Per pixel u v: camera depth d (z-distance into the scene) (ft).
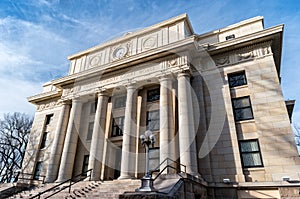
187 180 37.24
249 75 53.62
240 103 52.95
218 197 44.21
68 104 75.46
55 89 97.19
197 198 40.32
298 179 39.60
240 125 50.26
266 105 48.55
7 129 118.32
